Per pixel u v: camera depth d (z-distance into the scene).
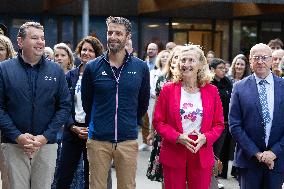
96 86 6.01
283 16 22.36
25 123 5.56
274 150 6.11
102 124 5.99
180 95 6.02
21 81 5.55
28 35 5.54
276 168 6.20
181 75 6.07
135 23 21.08
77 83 7.11
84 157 7.12
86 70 6.11
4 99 5.60
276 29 22.52
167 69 8.43
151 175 9.42
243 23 22.22
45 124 5.68
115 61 6.03
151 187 9.05
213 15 21.77
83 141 7.12
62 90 5.83
